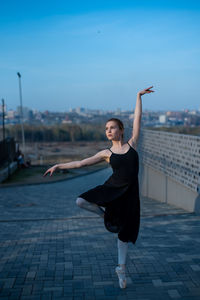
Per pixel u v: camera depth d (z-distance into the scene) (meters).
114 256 3.49
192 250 3.66
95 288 2.65
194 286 2.68
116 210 2.65
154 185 10.70
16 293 2.55
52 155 65.56
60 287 2.67
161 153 9.68
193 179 6.77
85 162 2.72
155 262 3.27
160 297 2.48
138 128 2.81
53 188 14.98
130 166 2.62
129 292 2.57
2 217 6.79
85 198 2.66
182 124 122.12
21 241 4.20
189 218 5.94
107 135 2.70
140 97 2.90
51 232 4.80
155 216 6.19
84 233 4.69
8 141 24.30
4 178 18.98
